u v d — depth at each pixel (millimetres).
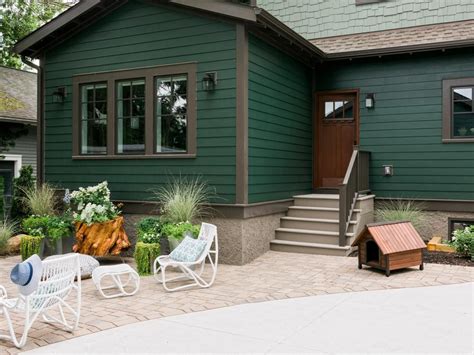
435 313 4992
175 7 8391
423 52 9766
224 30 7961
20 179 11820
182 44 8352
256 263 7809
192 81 8234
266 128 8586
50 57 9820
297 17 12141
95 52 9266
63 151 9688
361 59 10414
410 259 6961
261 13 7391
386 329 4504
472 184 9500
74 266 4574
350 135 10688
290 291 5996
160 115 8648
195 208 7910
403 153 10094
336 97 10820
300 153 10195
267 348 4043
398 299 5559
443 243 8742
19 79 15867
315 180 10828
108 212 8141
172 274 7137
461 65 9578
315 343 4152
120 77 8984
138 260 7199
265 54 8555
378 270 7152
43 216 8758
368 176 10164
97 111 9367
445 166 9734
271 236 8844
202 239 6680
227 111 7930
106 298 5734
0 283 6621
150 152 8656
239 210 7801
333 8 11758
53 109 9805
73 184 9570
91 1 8773
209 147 8102
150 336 4371
